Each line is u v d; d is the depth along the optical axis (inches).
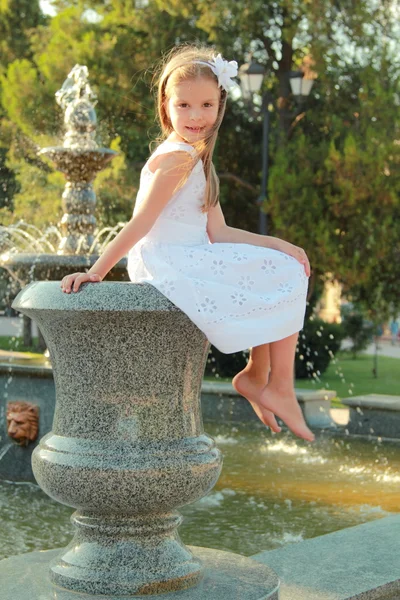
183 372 105.9
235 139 756.0
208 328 102.6
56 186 653.9
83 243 308.2
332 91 662.5
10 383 239.8
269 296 107.1
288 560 134.2
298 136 663.1
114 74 689.0
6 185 808.3
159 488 101.4
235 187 762.8
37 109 674.2
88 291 101.7
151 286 102.7
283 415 111.3
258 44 721.0
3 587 104.2
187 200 112.1
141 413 103.7
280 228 613.0
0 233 400.8
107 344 102.5
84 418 104.5
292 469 266.2
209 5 645.3
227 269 106.7
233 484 242.5
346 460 281.9
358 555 137.0
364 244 621.0
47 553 118.3
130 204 649.6
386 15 653.3
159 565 104.5
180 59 115.3
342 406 478.3
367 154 587.2
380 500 224.8
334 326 663.8
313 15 625.6
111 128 689.0
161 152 111.9
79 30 701.3
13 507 211.8
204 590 104.2
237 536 187.5
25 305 104.8
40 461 105.3
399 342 1311.5
